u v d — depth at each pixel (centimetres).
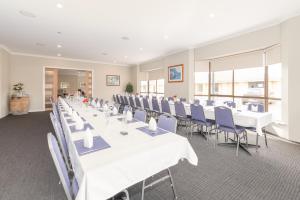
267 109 464
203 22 407
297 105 361
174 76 716
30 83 798
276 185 208
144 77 1067
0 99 638
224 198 183
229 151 318
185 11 351
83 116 304
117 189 125
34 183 213
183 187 204
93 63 972
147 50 689
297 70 360
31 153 308
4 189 201
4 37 526
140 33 485
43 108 835
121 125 229
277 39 405
